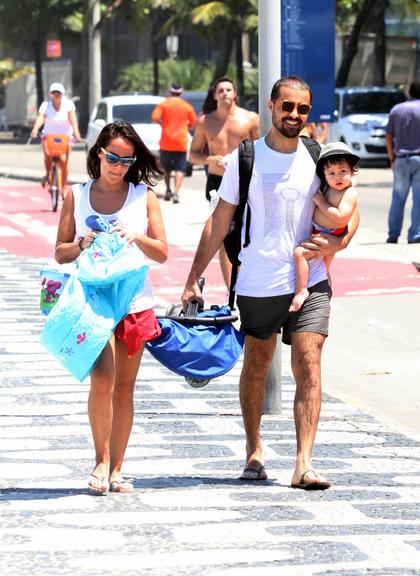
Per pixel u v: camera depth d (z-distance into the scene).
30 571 10.38
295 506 12.52
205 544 11.16
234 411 17.12
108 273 12.45
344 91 71.12
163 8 114.19
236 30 103.69
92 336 12.41
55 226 40.41
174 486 13.32
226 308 13.59
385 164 70.25
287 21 18.72
